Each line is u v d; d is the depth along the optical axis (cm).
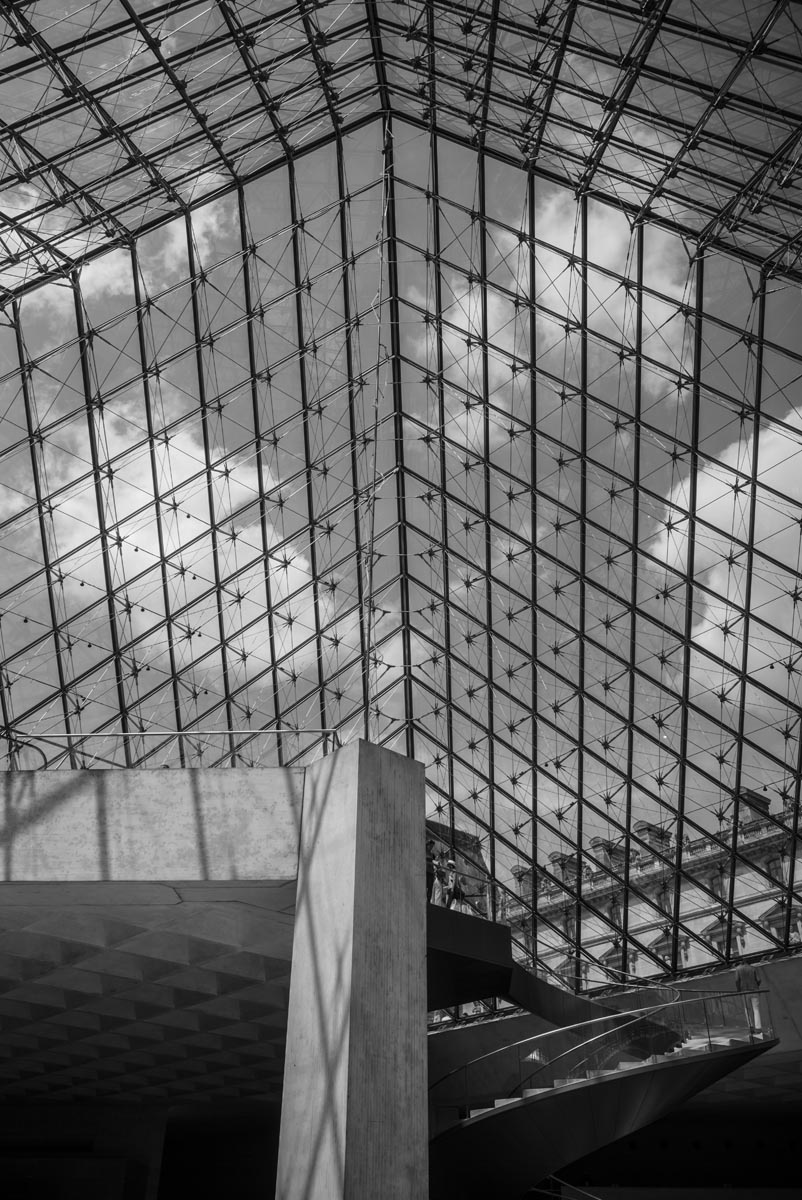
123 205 2806
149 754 3462
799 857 3206
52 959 1431
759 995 1988
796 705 3033
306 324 3347
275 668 3712
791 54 2125
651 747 3419
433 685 3928
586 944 3703
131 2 2252
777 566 2936
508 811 3819
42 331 2883
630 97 2478
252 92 2742
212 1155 3578
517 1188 2033
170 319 3112
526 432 3306
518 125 2811
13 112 2352
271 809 1197
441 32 2656
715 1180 3978
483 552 3612
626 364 3011
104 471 3148
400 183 3225
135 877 1170
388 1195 934
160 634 3431
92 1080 2478
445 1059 3484
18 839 1201
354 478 3634
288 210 3188
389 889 1091
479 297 3234
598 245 2914
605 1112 1900
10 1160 2786
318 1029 1030
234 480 3416
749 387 2798
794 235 2509
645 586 3253
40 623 3175
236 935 1402
